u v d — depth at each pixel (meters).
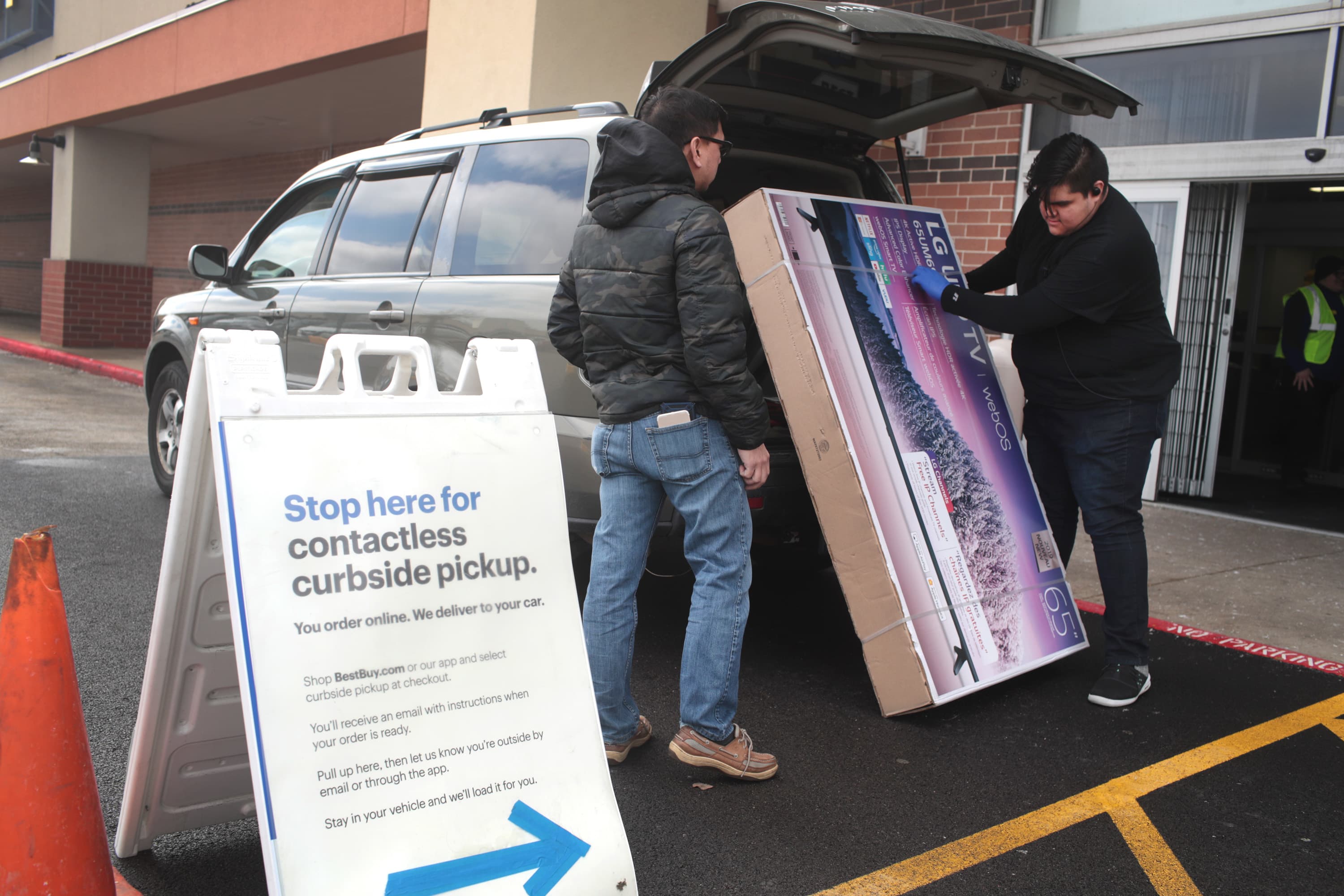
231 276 5.25
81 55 12.94
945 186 7.09
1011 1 6.87
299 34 9.37
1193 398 7.14
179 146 14.98
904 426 3.39
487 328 3.78
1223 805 2.83
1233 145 6.16
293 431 1.80
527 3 7.00
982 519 3.54
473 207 4.09
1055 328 3.52
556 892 1.86
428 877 1.75
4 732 1.74
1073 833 2.63
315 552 1.77
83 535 4.87
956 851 2.50
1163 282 6.66
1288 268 8.82
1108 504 3.53
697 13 7.93
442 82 7.85
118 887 2.08
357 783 1.73
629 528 2.71
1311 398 8.00
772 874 2.35
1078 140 3.31
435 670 1.85
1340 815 2.80
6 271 23.70
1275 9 5.97
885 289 3.57
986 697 3.57
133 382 11.55
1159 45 6.39
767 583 4.88
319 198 5.01
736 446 2.61
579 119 3.93
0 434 7.57
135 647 3.49
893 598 3.19
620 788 2.74
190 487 1.88
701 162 2.65
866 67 3.56
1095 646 4.20
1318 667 4.03
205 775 2.17
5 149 16.28
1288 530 6.55
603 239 2.61
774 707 3.37
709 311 2.45
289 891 1.64
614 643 2.72
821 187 4.34
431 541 1.89
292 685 1.71
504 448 2.01
